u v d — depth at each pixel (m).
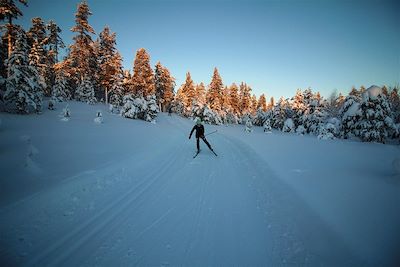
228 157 9.95
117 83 37.22
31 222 3.84
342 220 3.86
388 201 4.53
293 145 13.91
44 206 4.33
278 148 12.36
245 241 3.58
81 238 3.56
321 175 6.59
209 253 3.29
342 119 25.77
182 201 5.07
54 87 33.16
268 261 3.11
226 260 3.13
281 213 4.45
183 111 57.09
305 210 4.37
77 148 9.20
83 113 25.20
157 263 3.06
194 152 11.02
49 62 38.44
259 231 3.87
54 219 4.04
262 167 7.86
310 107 37.00
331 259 3.01
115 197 5.15
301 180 6.16
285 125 40.28
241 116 61.69
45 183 5.28
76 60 37.19
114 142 11.57
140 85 40.00
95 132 14.14
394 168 6.34
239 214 4.49
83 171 6.39
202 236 3.72
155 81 48.94
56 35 38.69
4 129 11.74
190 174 7.21
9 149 7.12
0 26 21.67
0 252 3.07
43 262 2.98
